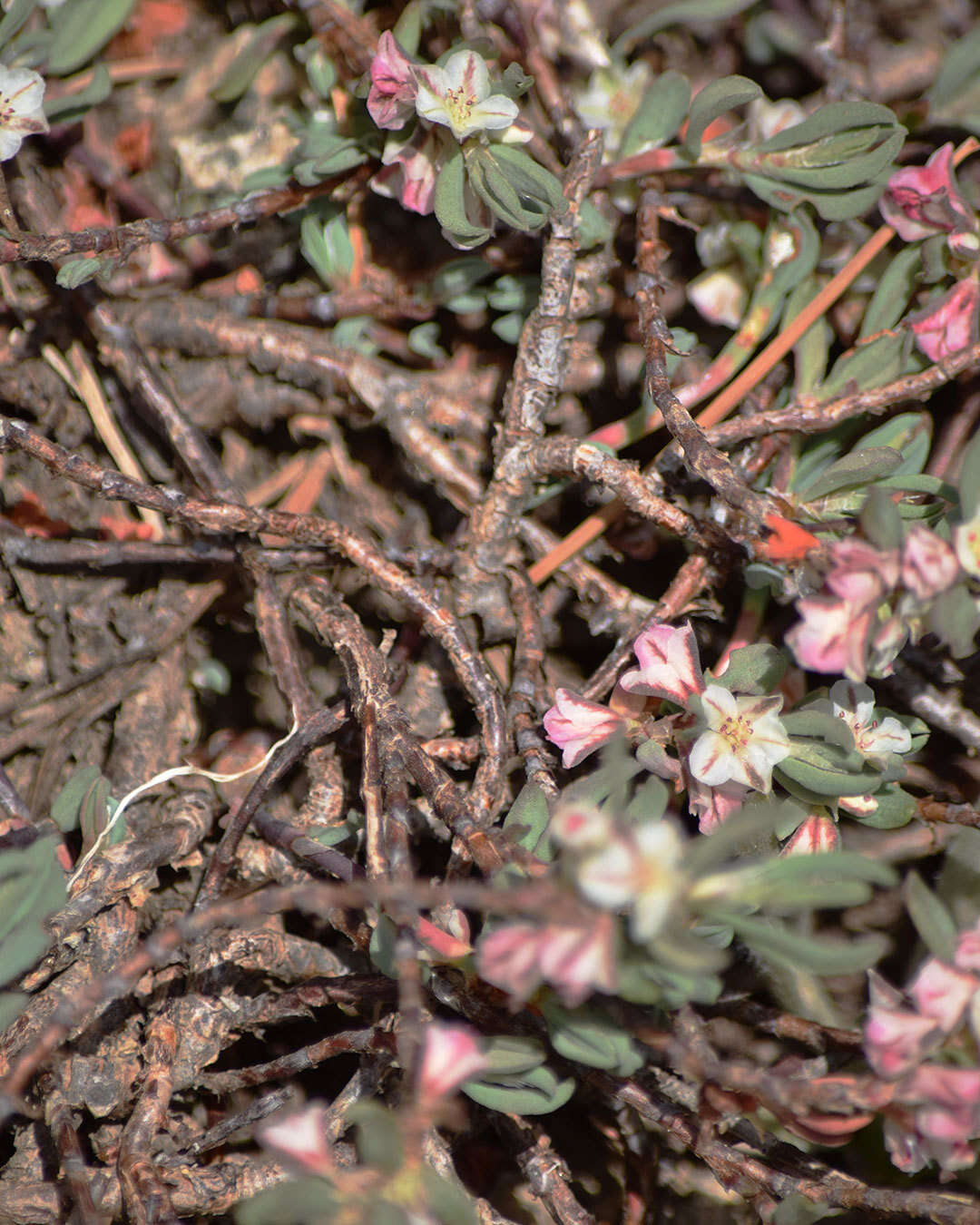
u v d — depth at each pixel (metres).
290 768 0.44
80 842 0.43
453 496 0.44
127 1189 0.41
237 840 0.42
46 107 0.44
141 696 0.44
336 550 0.43
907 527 0.39
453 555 0.44
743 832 0.38
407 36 0.44
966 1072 0.38
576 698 0.42
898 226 0.43
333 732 0.43
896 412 0.44
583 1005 0.39
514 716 0.43
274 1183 0.41
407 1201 0.38
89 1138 0.42
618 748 0.40
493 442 0.44
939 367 0.42
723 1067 0.39
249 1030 0.42
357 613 0.44
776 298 0.44
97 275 0.44
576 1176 0.43
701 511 0.44
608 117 0.44
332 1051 0.41
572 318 0.44
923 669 0.43
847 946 0.38
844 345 0.44
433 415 0.44
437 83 0.42
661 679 0.41
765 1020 0.42
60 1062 0.41
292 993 0.42
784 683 0.43
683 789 0.41
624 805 0.41
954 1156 0.39
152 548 0.44
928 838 0.42
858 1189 0.40
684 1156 0.43
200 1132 0.42
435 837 0.43
